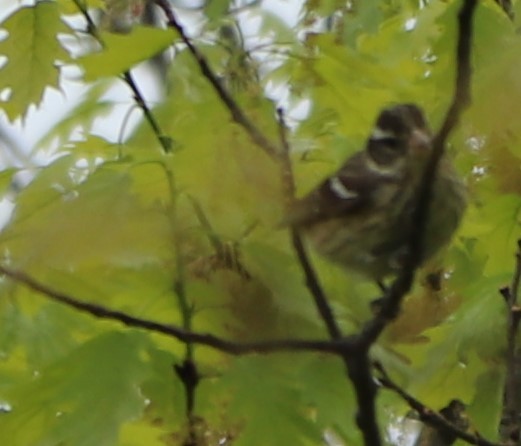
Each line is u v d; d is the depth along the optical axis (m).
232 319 9.49
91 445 9.08
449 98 11.02
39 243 8.20
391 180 10.48
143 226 8.59
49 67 11.44
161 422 9.79
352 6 12.21
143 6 10.05
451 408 11.96
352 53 10.94
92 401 9.21
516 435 10.21
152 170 8.82
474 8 7.53
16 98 11.46
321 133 11.46
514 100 9.01
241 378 9.65
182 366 9.66
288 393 9.62
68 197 8.76
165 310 9.75
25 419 9.41
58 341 10.85
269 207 8.65
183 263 9.31
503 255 11.50
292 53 10.82
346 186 10.32
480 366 11.12
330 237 10.71
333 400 9.61
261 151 8.60
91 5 11.50
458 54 7.67
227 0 11.45
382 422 11.17
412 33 12.27
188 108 10.37
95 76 9.34
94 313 8.16
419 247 8.61
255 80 10.48
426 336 10.79
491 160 10.79
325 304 8.71
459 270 11.69
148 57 9.34
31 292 10.42
